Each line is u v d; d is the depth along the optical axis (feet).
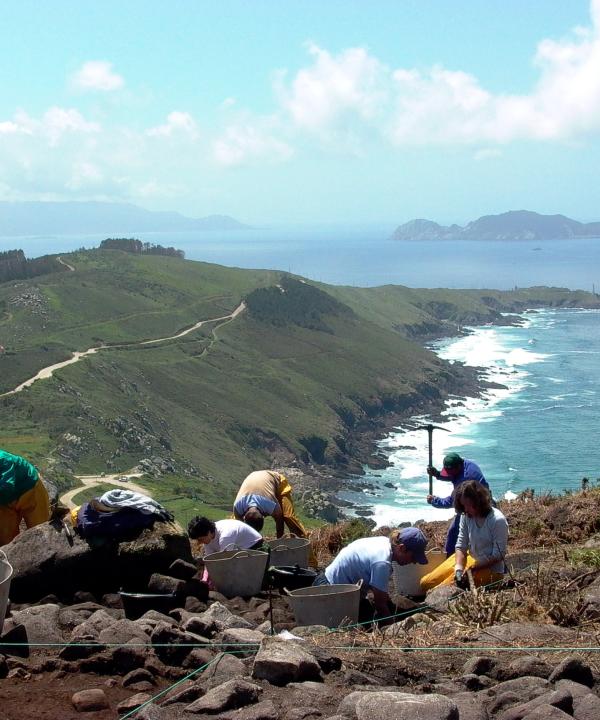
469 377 551.59
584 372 532.73
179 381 484.33
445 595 25.41
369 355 606.55
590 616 21.88
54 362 468.75
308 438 440.04
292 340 616.80
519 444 351.25
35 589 26.23
